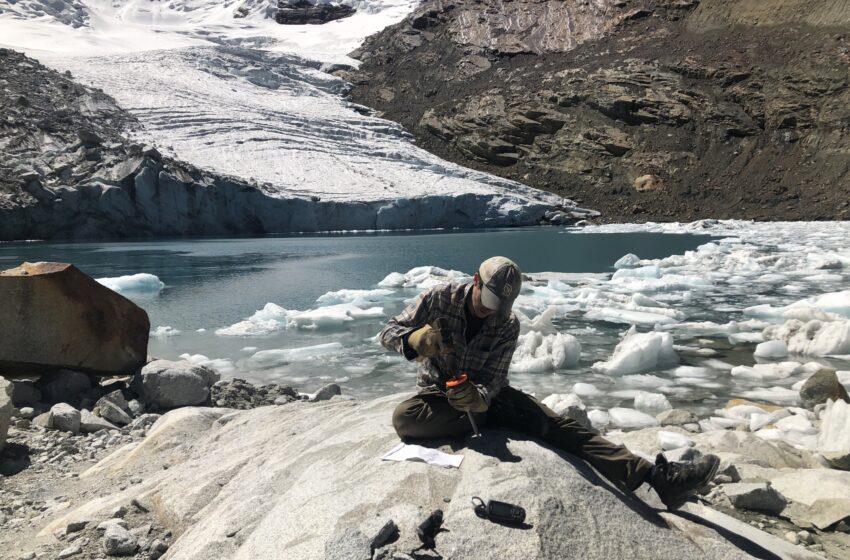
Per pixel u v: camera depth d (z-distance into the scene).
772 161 36.03
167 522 3.23
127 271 16.16
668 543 2.29
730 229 28.44
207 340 9.39
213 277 15.26
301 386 7.10
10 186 25.61
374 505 2.36
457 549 2.10
